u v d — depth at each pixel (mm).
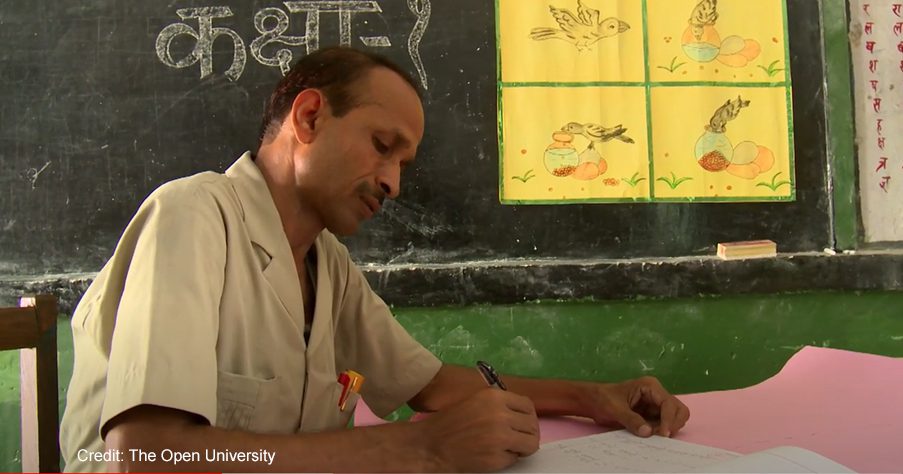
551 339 1507
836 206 1580
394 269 1474
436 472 640
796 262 1531
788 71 1597
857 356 1077
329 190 817
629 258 1542
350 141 806
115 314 736
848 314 1560
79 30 1495
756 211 1572
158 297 641
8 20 1488
